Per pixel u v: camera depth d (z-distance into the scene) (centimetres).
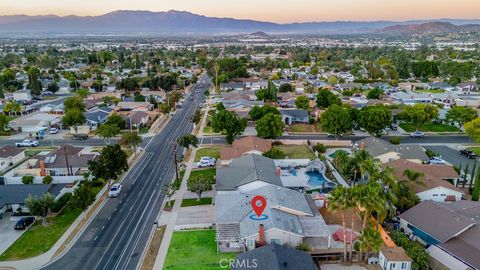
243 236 5178
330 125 10419
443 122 12519
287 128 12238
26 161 9181
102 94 17588
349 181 7631
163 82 19238
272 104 15075
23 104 15662
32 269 4975
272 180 6838
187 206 6756
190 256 5228
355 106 14012
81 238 5750
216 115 10294
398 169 7356
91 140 11156
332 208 4888
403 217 5809
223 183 6844
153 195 7262
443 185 6662
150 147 10381
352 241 5225
